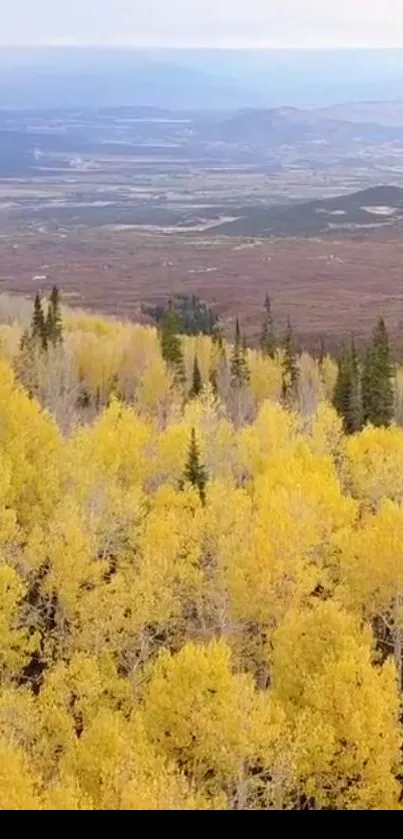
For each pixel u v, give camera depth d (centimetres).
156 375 10488
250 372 11850
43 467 6794
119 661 5231
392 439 7912
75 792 3609
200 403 8969
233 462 7919
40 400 10112
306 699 4491
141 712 4419
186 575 5550
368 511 7394
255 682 5075
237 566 5416
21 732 4269
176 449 7588
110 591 5288
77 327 14125
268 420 8175
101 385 11506
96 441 7350
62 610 5388
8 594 5047
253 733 4147
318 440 8188
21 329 13125
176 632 5559
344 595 5731
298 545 5600
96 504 6259
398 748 4428
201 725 4178
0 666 5053
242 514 6081
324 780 4306
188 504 6412
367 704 4300
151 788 3612
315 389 11544
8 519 5803
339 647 4650
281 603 5369
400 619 5594
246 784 4147
